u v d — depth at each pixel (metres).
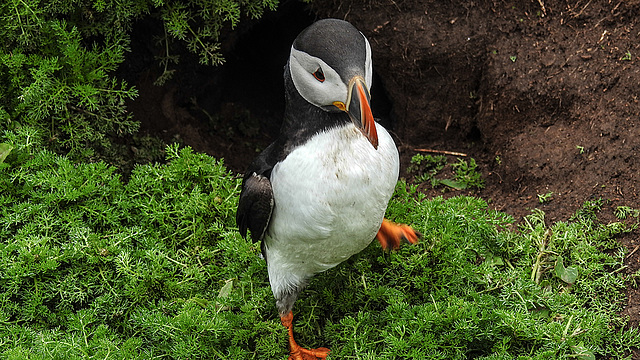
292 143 3.36
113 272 4.14
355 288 4.00
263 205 3.41
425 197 4.72
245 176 3.68
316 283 4.10
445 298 3.83
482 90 5.32
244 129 6.06
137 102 5.54
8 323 3.85
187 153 4.76
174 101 5.81
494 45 5.21
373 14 5.39
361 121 2.97
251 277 4.16
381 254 4.14
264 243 3.79
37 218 4.28
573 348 3.57
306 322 3.96
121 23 4.87
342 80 3.03
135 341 3.71
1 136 4.67
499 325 3.57
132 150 5.30
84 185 4.46
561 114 5.00
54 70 4.66
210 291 4.22
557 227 4.40
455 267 3.99
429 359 3.48
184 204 4.53
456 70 5.38
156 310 3.96
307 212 3.32
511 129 5.19
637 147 4.59
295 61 3.21
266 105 6.29
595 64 4.89
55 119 4.89
